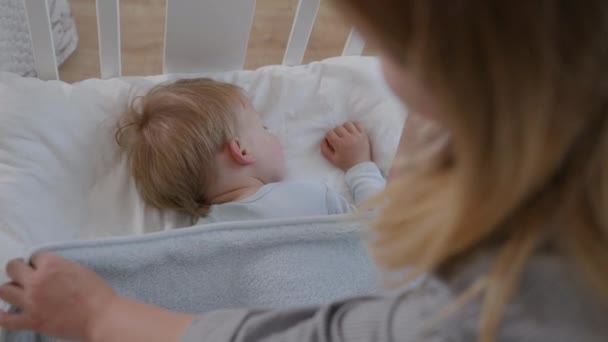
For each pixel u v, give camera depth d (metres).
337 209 1.00
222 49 1.11
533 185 0.30
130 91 1.06
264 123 1.11
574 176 0.30
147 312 0.65
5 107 0.94
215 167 0.99
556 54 0.27
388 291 0.49
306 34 1.13
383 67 0.34
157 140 0.97
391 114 1.13
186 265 0.85
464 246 0.34
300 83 1.14
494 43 0.27
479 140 0.30
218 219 0.96
